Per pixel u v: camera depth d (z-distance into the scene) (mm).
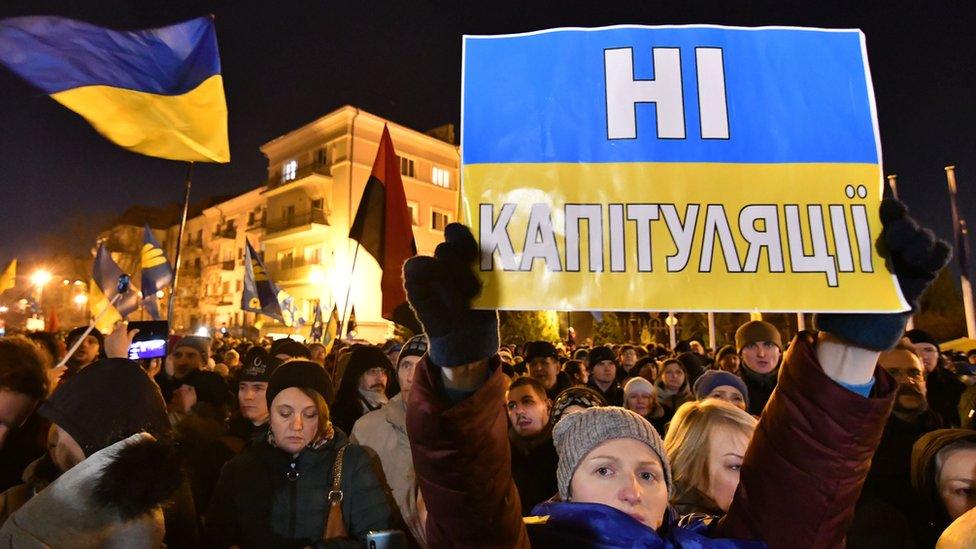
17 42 3254
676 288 1150
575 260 1162
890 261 1150
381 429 3043
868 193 1194
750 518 1289
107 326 7320
